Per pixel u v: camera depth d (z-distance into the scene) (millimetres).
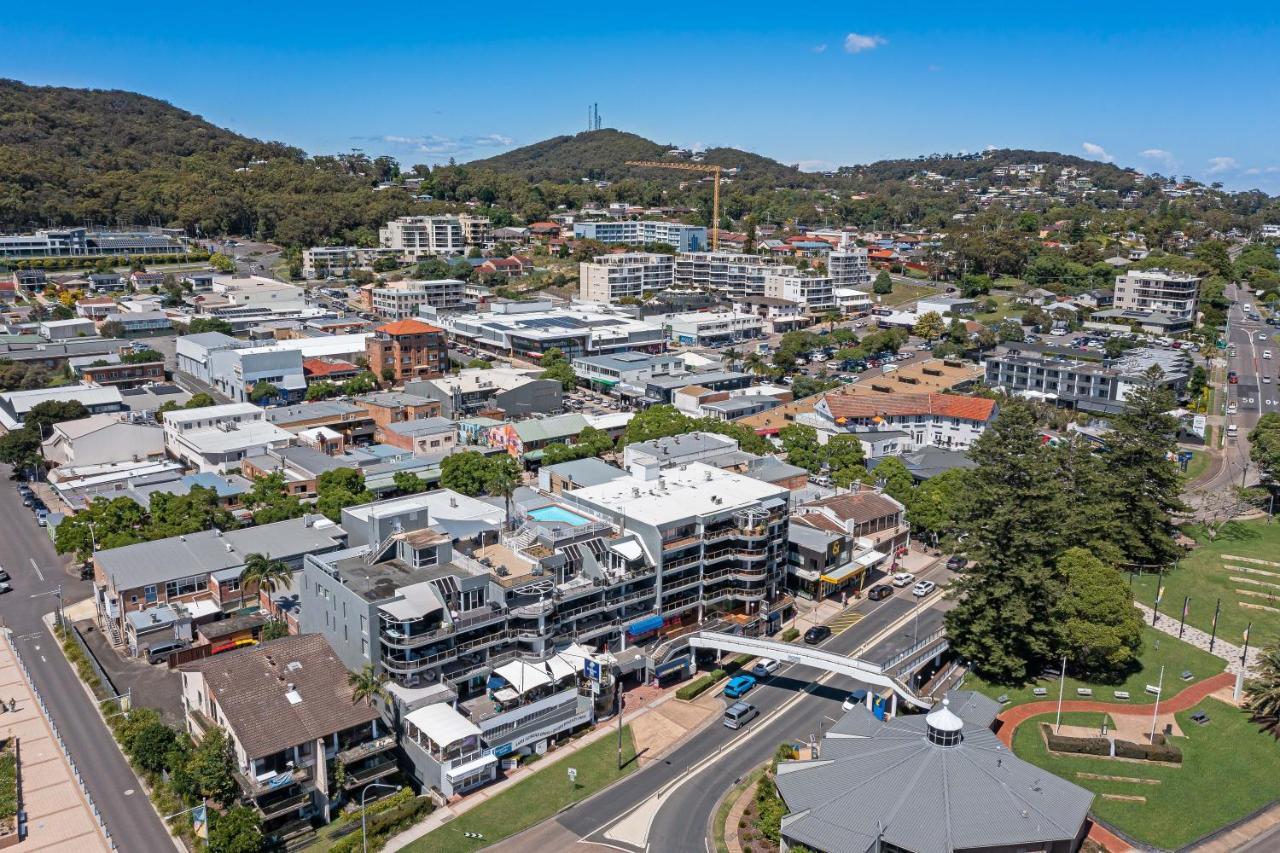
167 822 105188
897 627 155375
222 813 99938
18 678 135125
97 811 106312
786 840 97625
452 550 130625
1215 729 124188
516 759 117750
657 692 136000
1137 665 141125
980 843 92562
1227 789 112188
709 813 108250
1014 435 142875
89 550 164125
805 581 167375
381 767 109188
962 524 145125
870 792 99438
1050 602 136125
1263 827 105750
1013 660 135125
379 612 115500
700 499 153000
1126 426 171000
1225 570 171750
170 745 110938
